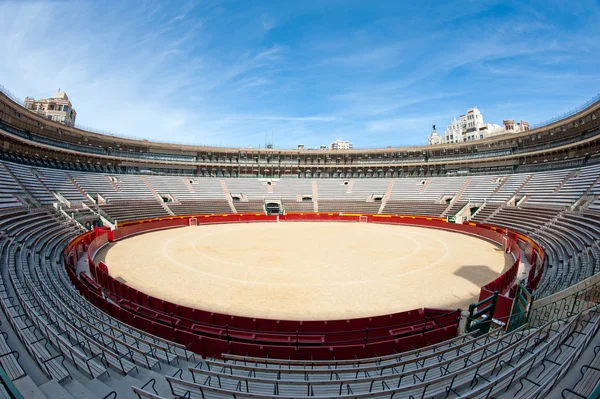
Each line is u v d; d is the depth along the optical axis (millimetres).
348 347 10922
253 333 11789
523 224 34531
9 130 36688
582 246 20938
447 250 29078
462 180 56438
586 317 9148
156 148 61750
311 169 71250
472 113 93812
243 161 69562
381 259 25250
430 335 11773
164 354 9688
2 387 4910
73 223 31750
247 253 27469
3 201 27766
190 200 55406
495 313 12477
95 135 50781
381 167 68625
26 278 14266
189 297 16641
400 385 8180
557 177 41250
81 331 10039
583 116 38500
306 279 19734
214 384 8211
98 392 7023
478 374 7824
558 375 6195
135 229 38875
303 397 7160
